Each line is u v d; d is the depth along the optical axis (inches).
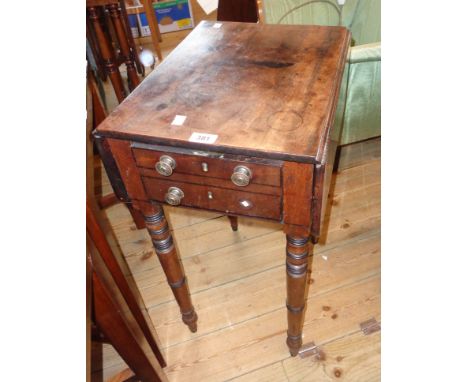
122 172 29.1
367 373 39.4
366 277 48.6
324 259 51.2
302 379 39.5
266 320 45.1
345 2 69.9
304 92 28.8
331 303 46.0
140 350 28.3
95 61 74.6
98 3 59.0
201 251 54.2
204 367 41.2
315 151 23.4
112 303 23.9
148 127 26.6
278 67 32.1
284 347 42.3
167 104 28.8
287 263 30.5
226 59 34.0
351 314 44.7
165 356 42.4
